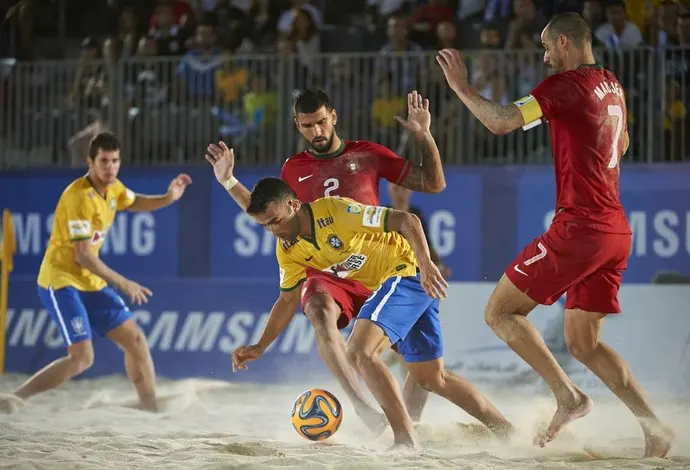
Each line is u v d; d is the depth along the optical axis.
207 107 25.89
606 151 12.07
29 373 25.19
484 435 13.57
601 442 13.98
